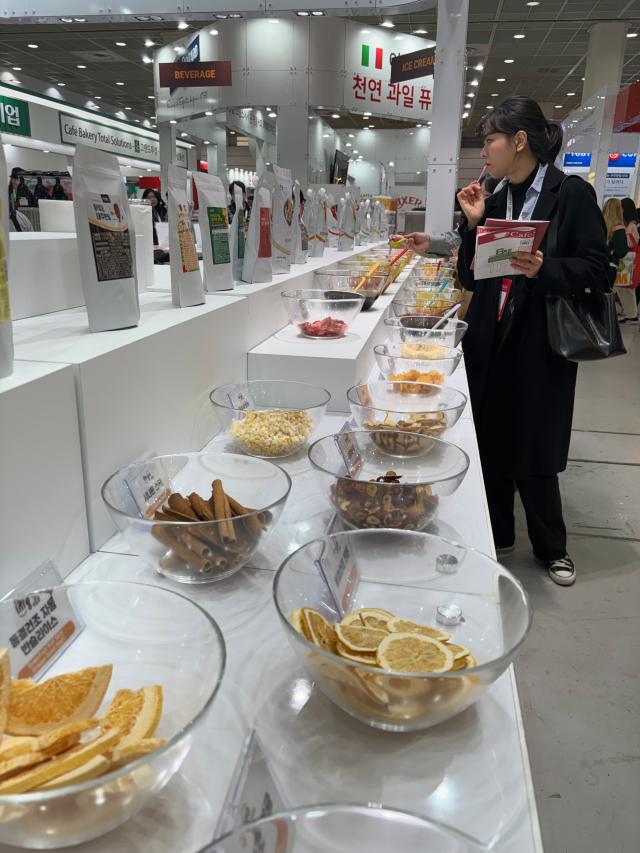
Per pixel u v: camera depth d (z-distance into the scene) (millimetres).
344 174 6254
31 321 1220
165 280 1941
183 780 589
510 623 733
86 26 7793
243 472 1116
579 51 8953
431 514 1017
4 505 748
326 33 6387
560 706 1737
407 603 814
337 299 1871
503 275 1783
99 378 940
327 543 817
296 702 687
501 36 8336
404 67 4277
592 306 1907
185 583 884
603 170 7371
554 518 2279
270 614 834
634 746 1606
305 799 571
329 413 1646
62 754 498
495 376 2082
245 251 1910
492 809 566
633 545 2576
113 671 657
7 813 447
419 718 610
